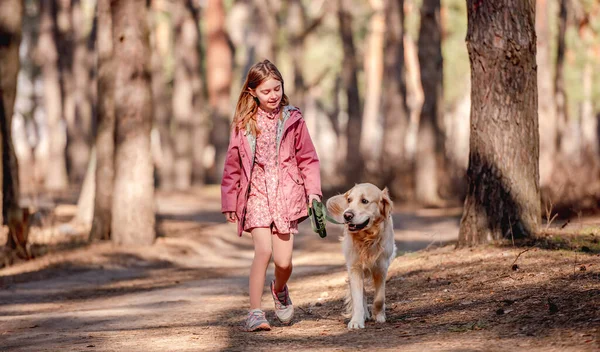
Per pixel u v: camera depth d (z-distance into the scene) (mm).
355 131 31031
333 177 31547
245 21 43688
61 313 8422
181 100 35969
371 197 6004
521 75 9039
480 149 9211
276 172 5977
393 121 27984
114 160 15391
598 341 4402
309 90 46375
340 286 8961
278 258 6031
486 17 9047
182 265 14344
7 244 13797
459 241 9477
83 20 36031
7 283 11688
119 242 15227
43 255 14000
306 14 42500
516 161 9070
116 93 15234
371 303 7332
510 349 4539
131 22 14992
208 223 20953
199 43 37031
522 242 8773
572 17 32312
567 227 10445
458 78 36375
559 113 30594
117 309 8516
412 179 27734
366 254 6070
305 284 9703
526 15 9023
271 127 6004
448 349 4695
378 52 43625
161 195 30266
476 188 9266
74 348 5648
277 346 5312
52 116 35031
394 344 5070
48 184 35125
